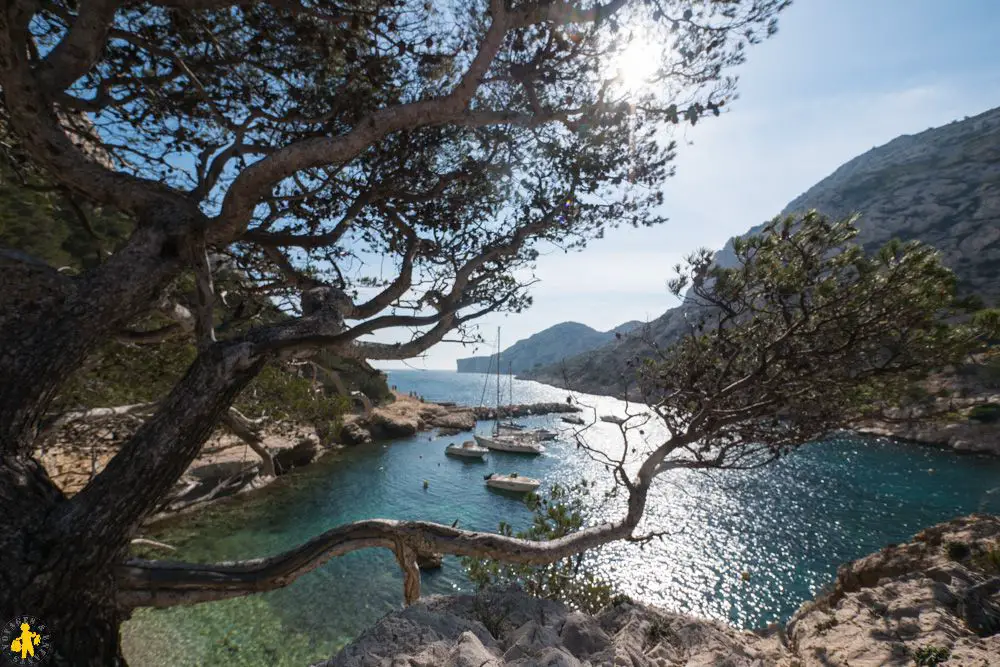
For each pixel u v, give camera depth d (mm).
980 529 10680
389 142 6734
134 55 5523
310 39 5266
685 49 5293
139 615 15422
